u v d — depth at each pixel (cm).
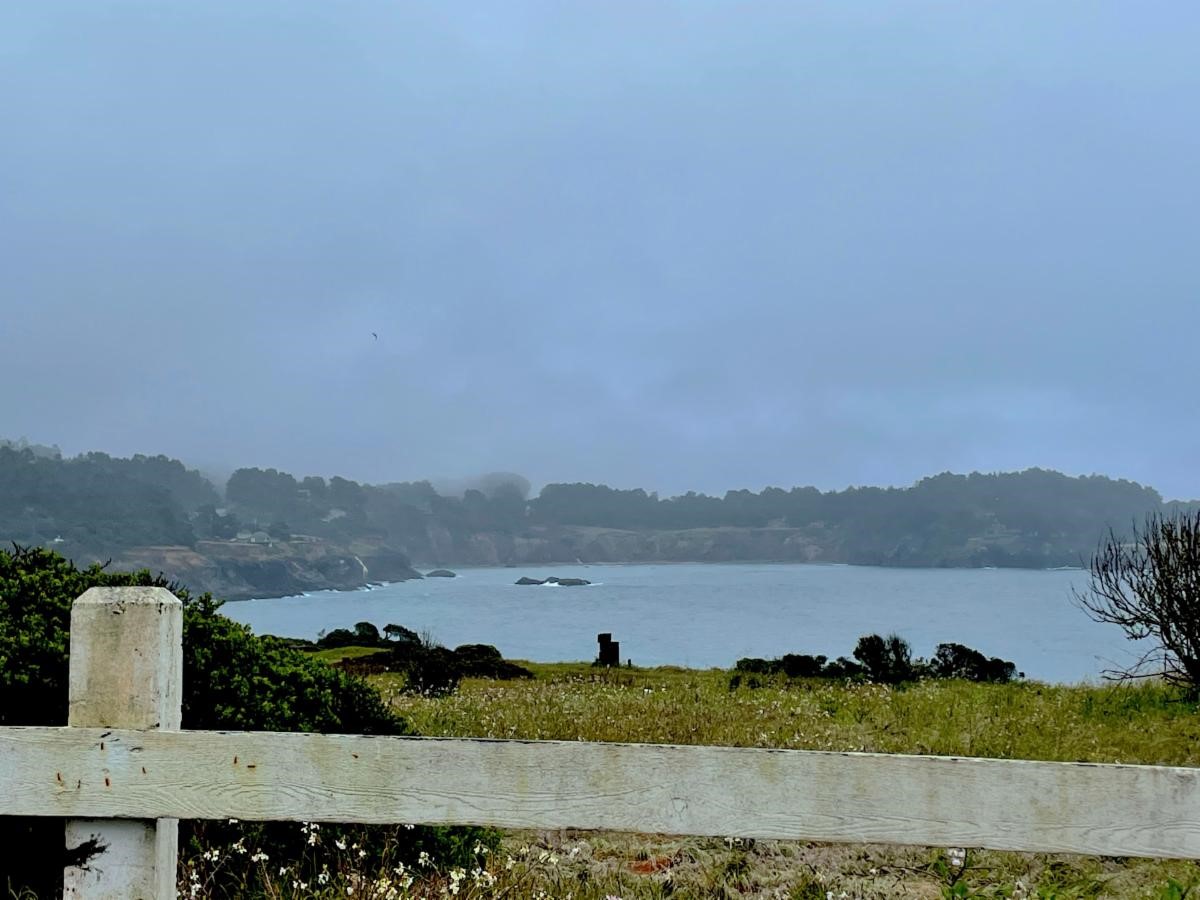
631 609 15575
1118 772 277
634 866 620
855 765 284
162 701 308
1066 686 1777
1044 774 279
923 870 620
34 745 302
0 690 449
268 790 297
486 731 1103
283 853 523
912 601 16862
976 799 280
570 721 1191
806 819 284
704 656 5838
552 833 677
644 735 1091
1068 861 628
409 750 294
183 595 554
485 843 589
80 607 307
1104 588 1655
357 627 2884
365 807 294
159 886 306
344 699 602
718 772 287
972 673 2181
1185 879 586
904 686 1880
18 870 426
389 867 505
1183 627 1535
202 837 490
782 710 1355
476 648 2655
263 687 545
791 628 9631
